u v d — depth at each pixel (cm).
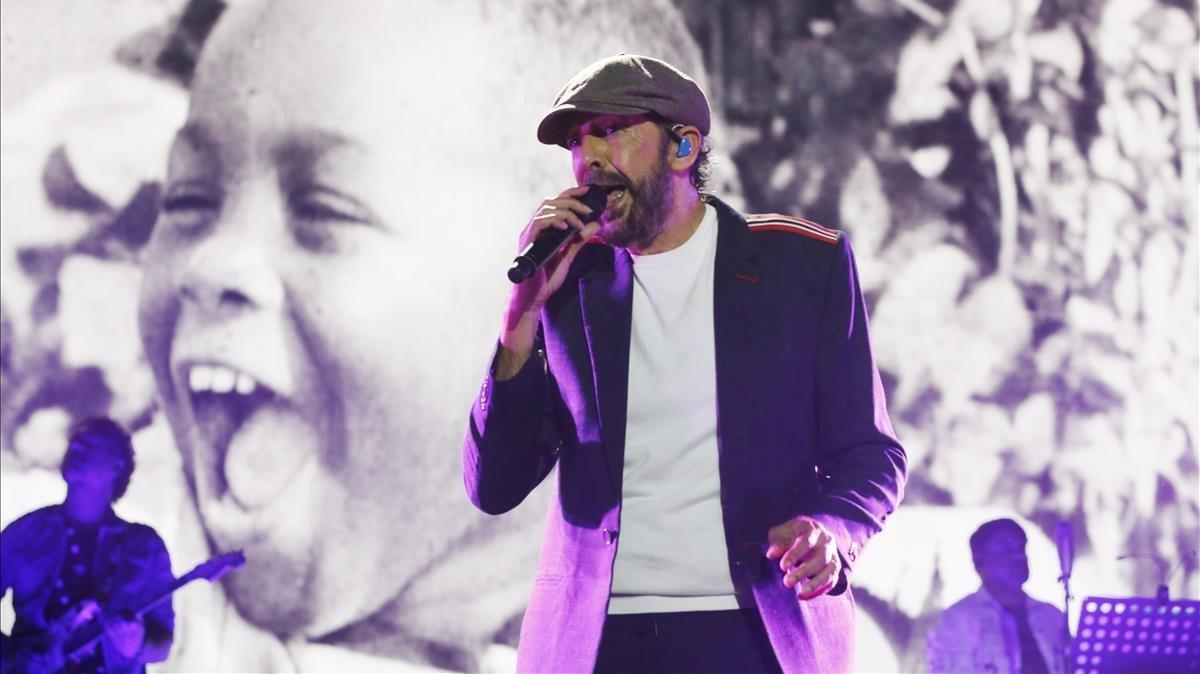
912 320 1034
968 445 1033
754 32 1034
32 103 945
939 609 1013
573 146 455
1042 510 1038
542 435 473
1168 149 1098
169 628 870
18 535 853
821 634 425
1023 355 1048
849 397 449
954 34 1063
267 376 957
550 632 430
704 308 448
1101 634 570
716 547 429
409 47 989
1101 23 1095
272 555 949
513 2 1005
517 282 421
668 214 449
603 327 449
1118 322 1069
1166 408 1069
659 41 1020
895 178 1041
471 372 980
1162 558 1052
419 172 984
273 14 977
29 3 951
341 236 973
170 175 958
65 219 944
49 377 933
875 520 423
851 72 1043
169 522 938
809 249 461
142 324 948
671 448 437
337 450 962
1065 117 1078
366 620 954
